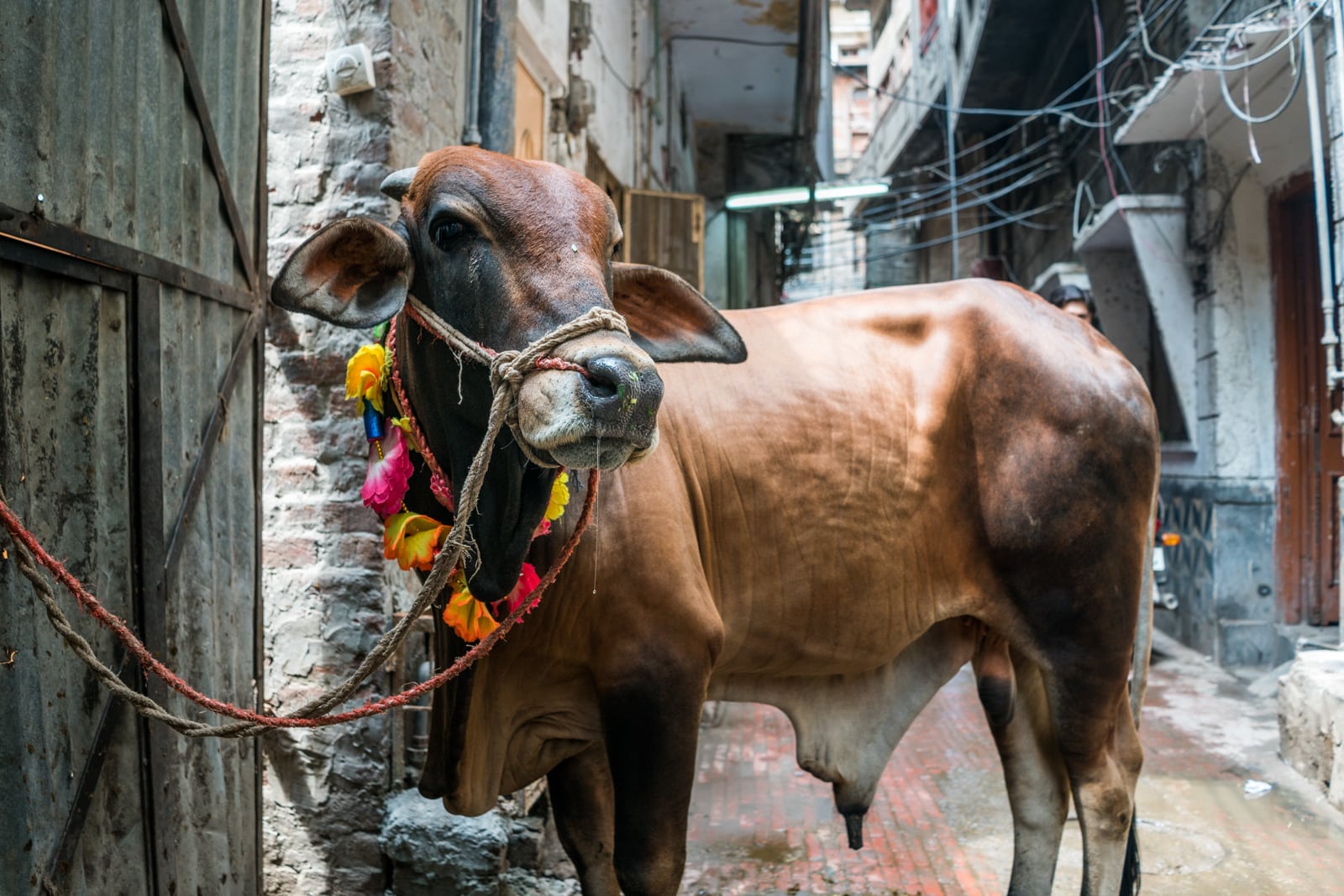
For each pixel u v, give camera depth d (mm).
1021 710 3188
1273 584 7238
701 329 2379
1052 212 13547
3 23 1964
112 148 2307
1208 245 7383
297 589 3689
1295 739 5016
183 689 1820
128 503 2393
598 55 7562
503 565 2152
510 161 2055
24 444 2062
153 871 2461
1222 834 4250
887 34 25625
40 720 2104
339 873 3646
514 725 2531
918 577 2844
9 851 2012
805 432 2709
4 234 1948
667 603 2393
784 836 4227
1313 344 7090
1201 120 6969
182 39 2580
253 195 3033
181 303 2607
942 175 15492
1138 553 2920
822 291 31703
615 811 2426
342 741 3646
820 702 3055
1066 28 12211
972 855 4023
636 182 9289
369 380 2361
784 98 13398
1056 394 2832
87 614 2262
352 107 3639
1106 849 2926
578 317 1829
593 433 1726
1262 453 7289
